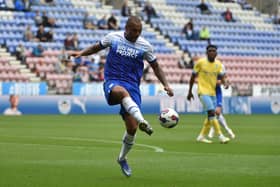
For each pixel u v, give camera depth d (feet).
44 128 198.70
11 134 172.45
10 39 322.75
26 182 81.82
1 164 101.65
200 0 399.44
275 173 93.81
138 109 82.69
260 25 404.16
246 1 431.43
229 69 368.68
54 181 83.15
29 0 344.90
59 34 336.29
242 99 320.70
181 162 108.17
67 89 292.40
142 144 146.30
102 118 257.34
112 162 106.22
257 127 221.46
